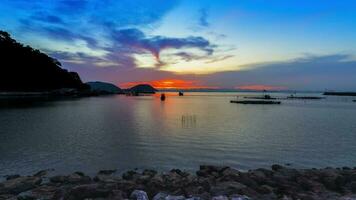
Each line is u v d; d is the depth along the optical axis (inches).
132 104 4146.2
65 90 6633.9
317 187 508.4
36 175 670.5
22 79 5201.8
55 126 1594.5
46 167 753.0
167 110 3070.9
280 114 2672.2
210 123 1854.1
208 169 663.8
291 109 3427.7
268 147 1045.8
